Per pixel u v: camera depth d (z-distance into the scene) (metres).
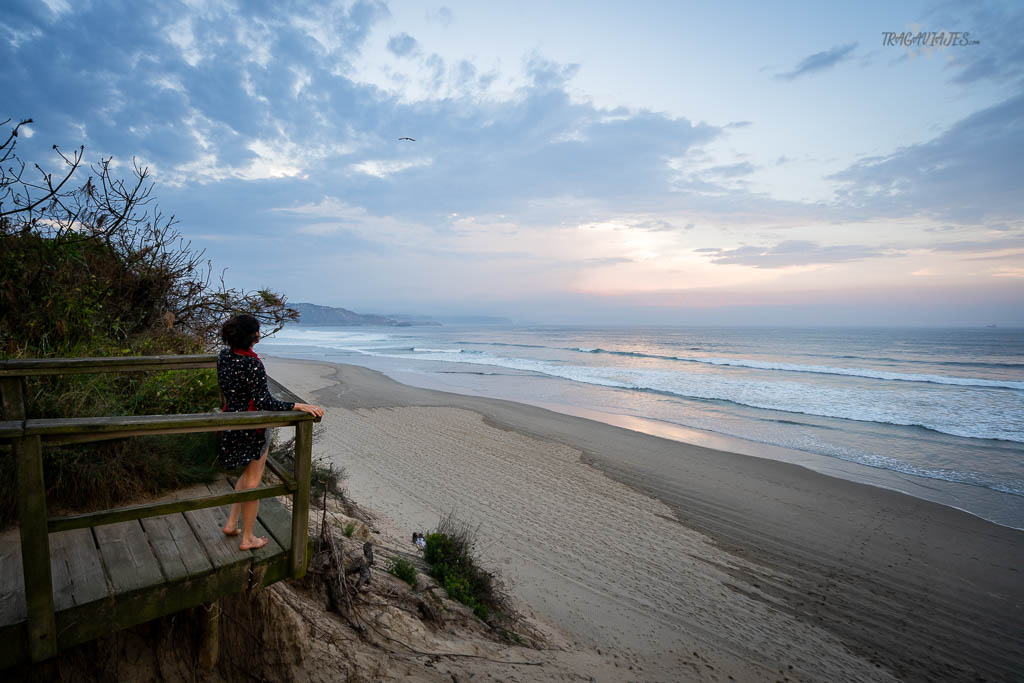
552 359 43.78
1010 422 18.94
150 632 2.75
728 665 5.84
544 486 11.21
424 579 5.56
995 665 6.23
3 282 4.15
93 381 4.06
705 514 10.34
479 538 8.30
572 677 4.71
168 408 4.40
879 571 8.34
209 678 2.83
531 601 6.71
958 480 12.70
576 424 17.66
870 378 31.12
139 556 2.64
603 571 7.74
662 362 41.72
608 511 10.09
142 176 5.35
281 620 3.18
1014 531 9.89
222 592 2.60
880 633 6.76
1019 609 7.39
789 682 5.67
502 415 18.55
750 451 15.05
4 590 2.29
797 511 10.67
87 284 4.95
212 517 3.19
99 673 2.51
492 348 58.66
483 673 4.14
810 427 18.12
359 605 4.19
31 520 1.97
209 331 6.16
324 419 16.00
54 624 2.10
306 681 3.16
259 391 2.79
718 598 7.32
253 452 2.87
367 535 5.94
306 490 2.79
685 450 14.84
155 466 3.56
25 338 4.26
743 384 28.34
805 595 7.57
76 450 3.26
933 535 9.68
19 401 2.79
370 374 29.22
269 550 2.80
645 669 5.46
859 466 13.73
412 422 16.59
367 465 11.48
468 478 11.28
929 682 5.91
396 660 3.77
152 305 5.79
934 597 7.64
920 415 20.16
